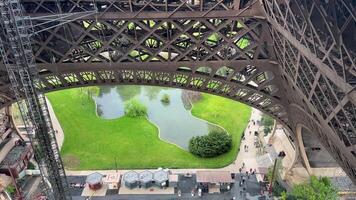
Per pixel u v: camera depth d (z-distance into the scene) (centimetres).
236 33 4603
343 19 2989
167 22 4494
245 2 4462
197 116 9700
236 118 9419
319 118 3962
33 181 7456
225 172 7412
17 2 3578
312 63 3503
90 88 10731
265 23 4431
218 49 4728
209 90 5422
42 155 4172
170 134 9050
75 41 4719
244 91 5497
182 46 4975
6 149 7588
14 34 3609
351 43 3052
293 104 5125
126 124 9250
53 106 9938
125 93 11031
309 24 3152
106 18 4362
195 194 7188
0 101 5456
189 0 4881
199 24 4609
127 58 4869
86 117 9506
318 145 6888
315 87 3697
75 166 7862
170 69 4944
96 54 4812
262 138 8381
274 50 4653
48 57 4966
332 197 6288
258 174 7619
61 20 4347
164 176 7306
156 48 4850
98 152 8269
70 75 5209
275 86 5225
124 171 7725
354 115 3241
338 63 3033
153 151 8312
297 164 7144
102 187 7350
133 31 4816
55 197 4341
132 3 4412
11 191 6994
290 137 7400
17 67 3725
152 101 10594
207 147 8038
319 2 2895
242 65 4884
